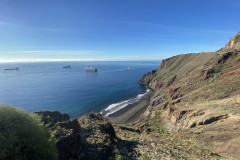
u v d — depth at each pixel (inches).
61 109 2605.8
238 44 3223.4
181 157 586.9
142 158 502.9
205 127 1095.0
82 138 506.9
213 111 1225.4
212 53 3336.6
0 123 272.2
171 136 1244.5
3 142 243.3
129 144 668.7
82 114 2402.8
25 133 287.9
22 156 249.4
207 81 2234.3
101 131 671.8
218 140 891.4
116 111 2546.8
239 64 2135.8
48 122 537.0
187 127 1268.5
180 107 1673.2
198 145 904.9
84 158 405.7
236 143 771.4
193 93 1995.6
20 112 330.0
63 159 341.1
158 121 1753.2
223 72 2206.0
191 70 3275.1
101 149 475.8
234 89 1547.7
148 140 806.5
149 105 2824.8
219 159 631.8
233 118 999.0
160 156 561.0
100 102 3016.7
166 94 2896.2
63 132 424.8
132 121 2178.9
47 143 312.7
